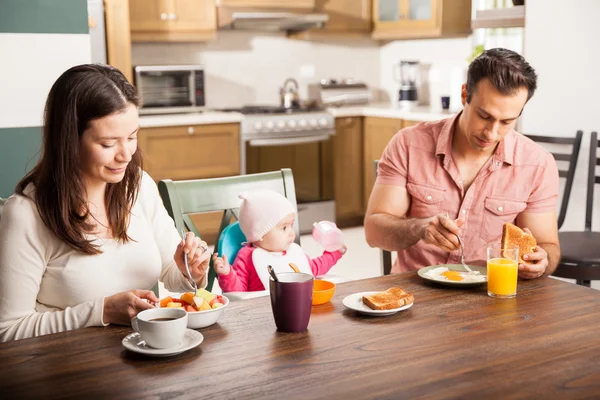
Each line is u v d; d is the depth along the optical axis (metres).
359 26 5.73
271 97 5.86
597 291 1.59
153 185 1.77
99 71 1.42
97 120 1.39
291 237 2.12
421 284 1.65
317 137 5.25
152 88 4.92
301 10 5.40
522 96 1.80
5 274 1.44
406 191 2.11
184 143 4.80
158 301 1.42
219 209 2.03
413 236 1.84
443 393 1.08
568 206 3.44
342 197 5.59
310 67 5.98
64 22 2.83
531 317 1.42
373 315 1.43
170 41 5.28
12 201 1.48
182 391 1.09
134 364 1.19
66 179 1.43
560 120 3.42
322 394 1.07
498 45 4.70
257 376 1.14
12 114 2.78
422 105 5.79
